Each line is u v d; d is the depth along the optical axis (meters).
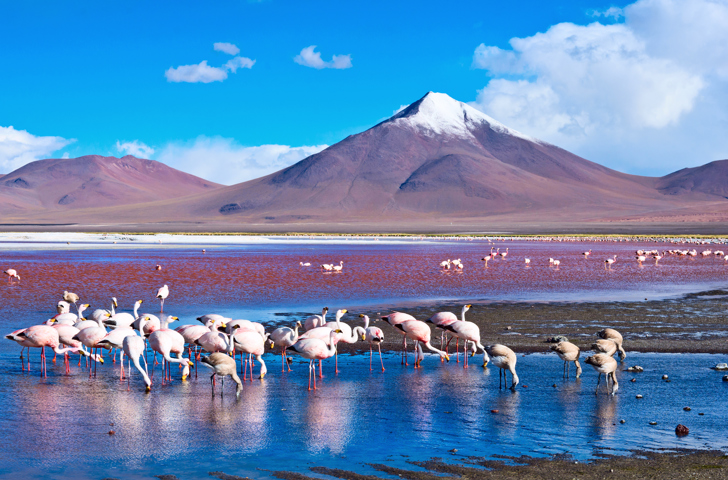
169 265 47.00
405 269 45.34
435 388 14.24
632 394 13.61
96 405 12.95
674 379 14.80
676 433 11.14
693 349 18.05
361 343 19.44
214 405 12.98
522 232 154.25
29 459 10.00
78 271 41.31
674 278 39.84
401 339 19.89
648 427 11.47
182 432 11.30
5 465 9.75
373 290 32.12
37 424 11.70
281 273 41.03
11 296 28.70
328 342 15.82
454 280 37.62
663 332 20.55
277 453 10.29
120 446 10.60
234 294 30.12
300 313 24.22
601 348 14.41
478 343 16.55
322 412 12.48
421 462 9.86
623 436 10.98
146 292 30.83
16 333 15.26
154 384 14.74
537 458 9.99
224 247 75.50
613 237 114.31
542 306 26.48
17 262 48.84
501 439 10.87
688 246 83.88
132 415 12.29
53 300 27.55
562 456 10.07
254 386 14.53
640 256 53.16
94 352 17.67
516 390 14.03
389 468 9.63
